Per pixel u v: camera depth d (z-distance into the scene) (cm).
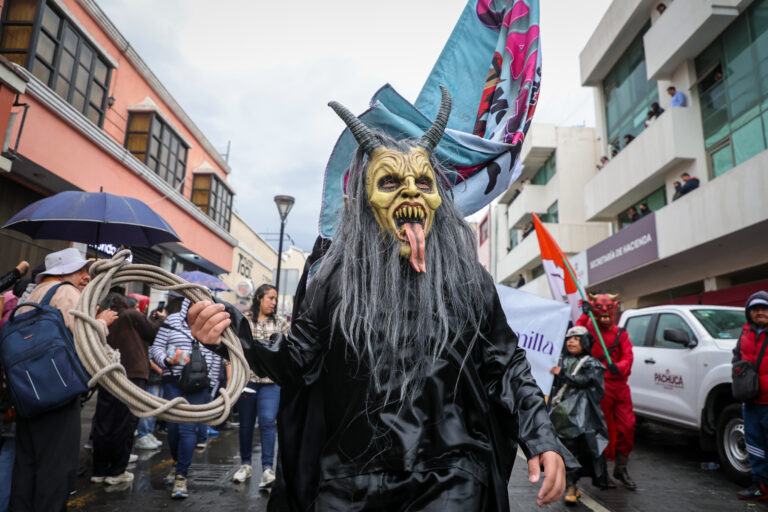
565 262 537
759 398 419
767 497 423
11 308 357
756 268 1180
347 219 162
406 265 151
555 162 2302
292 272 1251
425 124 212
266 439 428
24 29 912
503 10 262
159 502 382
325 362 153
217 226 1739
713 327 583
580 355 449
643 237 1349
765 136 1061
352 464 133
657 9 1400
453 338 145
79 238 482
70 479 263
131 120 1286
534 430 133
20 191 941
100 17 1091
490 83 258
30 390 245
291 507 151
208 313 139
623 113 1662
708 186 1105
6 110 751
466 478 130
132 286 1335
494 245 3125
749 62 1104
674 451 647
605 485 441
